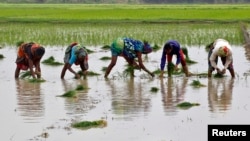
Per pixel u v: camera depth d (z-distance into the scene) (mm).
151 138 16281
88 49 40250
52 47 43375
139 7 122812
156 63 33781
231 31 53406
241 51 39375
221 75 27828
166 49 27703
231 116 18859
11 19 72688
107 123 18047
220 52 26844
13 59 35969
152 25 62688
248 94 23047
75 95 22734
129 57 28062
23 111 19969
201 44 44406
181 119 18531
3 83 26453
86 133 16875
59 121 18422
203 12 86812
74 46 27750
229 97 22422
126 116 19047
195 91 23953
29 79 27703
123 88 24797
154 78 27875
